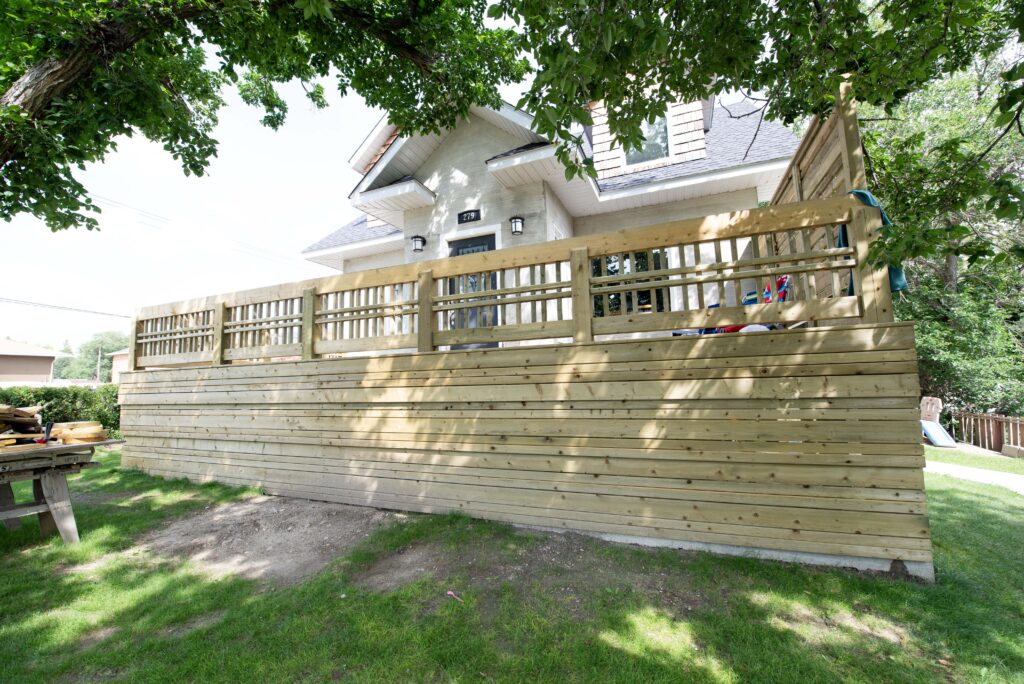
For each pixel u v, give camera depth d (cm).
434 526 401
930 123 1091
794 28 311
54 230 555
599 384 381
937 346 988
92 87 447
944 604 277
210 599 303
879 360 315
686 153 869
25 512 381
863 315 329
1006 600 285
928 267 1109
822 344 327
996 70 906
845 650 240
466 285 529
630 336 726
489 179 791
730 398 345
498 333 422
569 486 387
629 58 272
